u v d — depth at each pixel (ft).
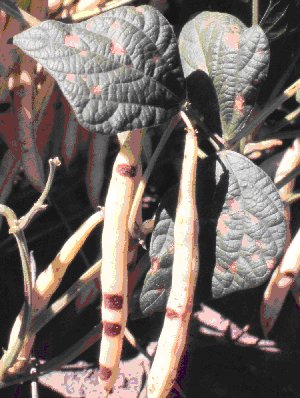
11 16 1.28
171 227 1.21
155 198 1.79
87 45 1.11
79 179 1.74
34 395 1.33
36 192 1.72
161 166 1.83
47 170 1.65
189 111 1.24
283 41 1.51
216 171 1.20
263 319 1.48
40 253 1.66
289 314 1.57
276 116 1.83
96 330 1.32
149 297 1.22
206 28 1.24
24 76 1.34
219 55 1.21
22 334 1.24
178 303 1.12
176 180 1.83
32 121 1.38
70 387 1.42
